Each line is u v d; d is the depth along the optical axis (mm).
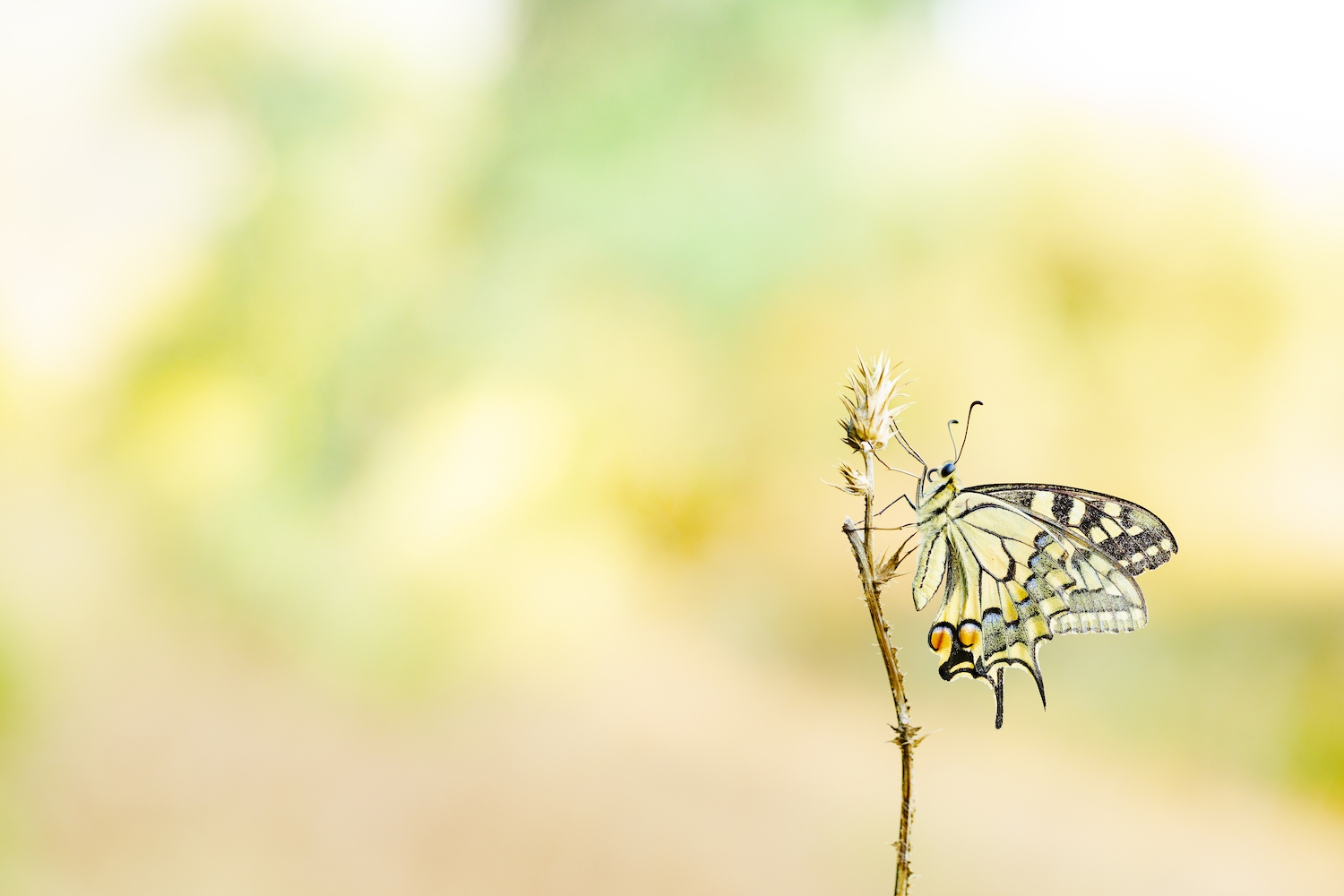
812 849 1313
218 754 1395
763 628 2299
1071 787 1568
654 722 1723
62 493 1969
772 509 2566
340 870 1196
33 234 2121
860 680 2068
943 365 2760
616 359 2297
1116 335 2924
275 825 1240
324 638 1764
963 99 2697
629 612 2195
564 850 1261
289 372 2070
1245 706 1730
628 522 2424
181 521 1916
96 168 2127
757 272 2203
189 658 1655
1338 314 2977
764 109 2193
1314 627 1949
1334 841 1397
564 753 1553
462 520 2049
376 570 1901
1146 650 2020
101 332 2113
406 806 1340
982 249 2736
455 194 2174
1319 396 2916
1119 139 2973
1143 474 2812
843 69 2238
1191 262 2932
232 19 2043
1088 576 909
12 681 1431
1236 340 2949
